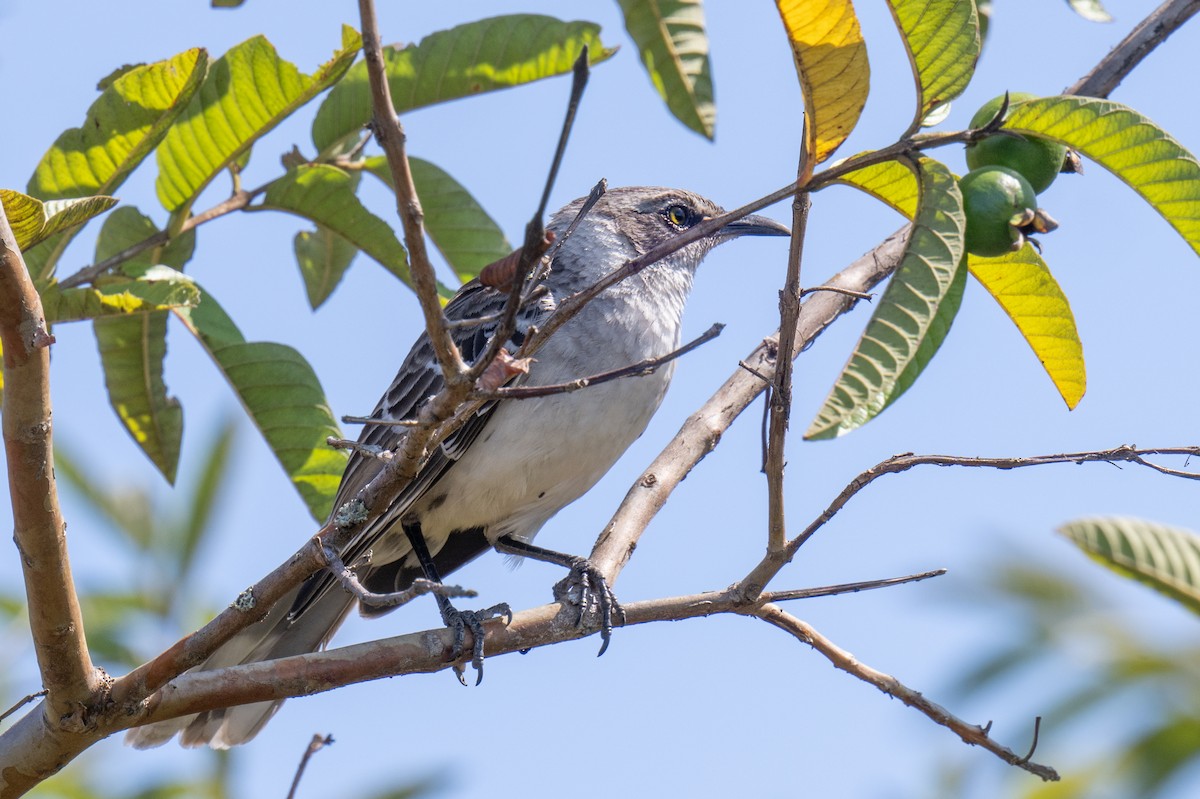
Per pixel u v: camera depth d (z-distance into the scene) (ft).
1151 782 21.98
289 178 26.35
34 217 18.74
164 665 18.71
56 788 26.16
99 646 27.35
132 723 18.98
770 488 19.74
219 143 24.99
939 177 15.80
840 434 14.80
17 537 17.26
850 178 17.35
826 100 15.89
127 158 23.88
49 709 18.66
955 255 15.46
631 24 24.97
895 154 15.97
